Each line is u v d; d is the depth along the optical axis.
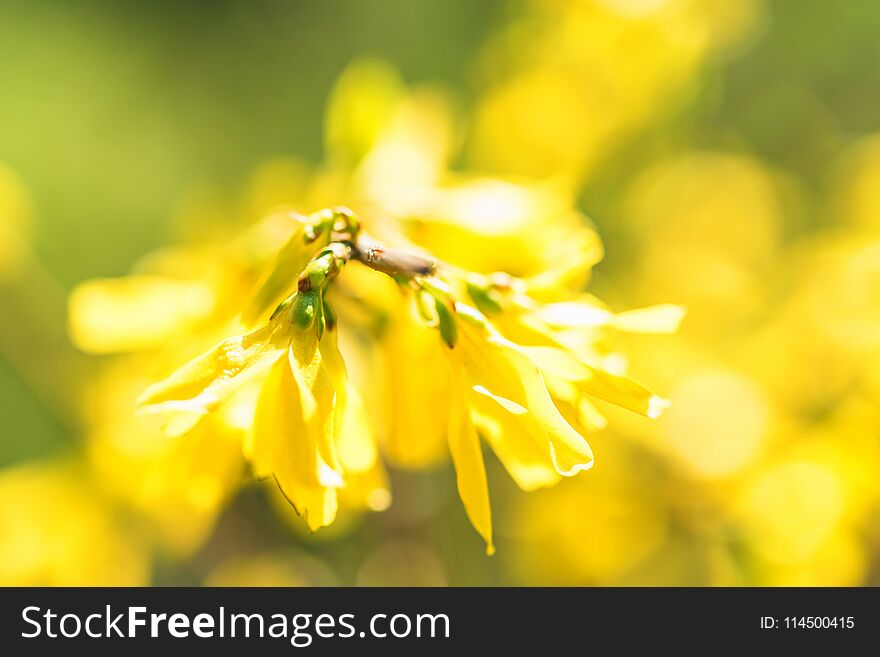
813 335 0.43
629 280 0.54
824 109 0.67
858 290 0.44
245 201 0.40
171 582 0.45
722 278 0.53
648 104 0.54
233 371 0.25
